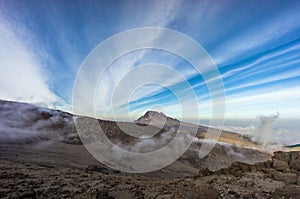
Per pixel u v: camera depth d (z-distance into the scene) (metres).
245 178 19.89
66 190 16.11
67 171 29.92
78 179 22.27
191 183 18.86
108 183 20.09
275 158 27.11
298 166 24.06
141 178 26.00
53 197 13.99
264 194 14.02
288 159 25.88
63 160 72.94
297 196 13.23
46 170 29.27
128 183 20.17
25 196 13.91
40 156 76.12
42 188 16.92
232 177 20.50
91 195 13.83
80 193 15.09
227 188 15.70
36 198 13.88
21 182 18.73
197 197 13.14
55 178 22.27
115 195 14.98
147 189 16.77
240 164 24.77
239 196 13.48
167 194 15.09
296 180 18.17
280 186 16.72
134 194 15.02
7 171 25.12
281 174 19.94
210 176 21.97
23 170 27.48
